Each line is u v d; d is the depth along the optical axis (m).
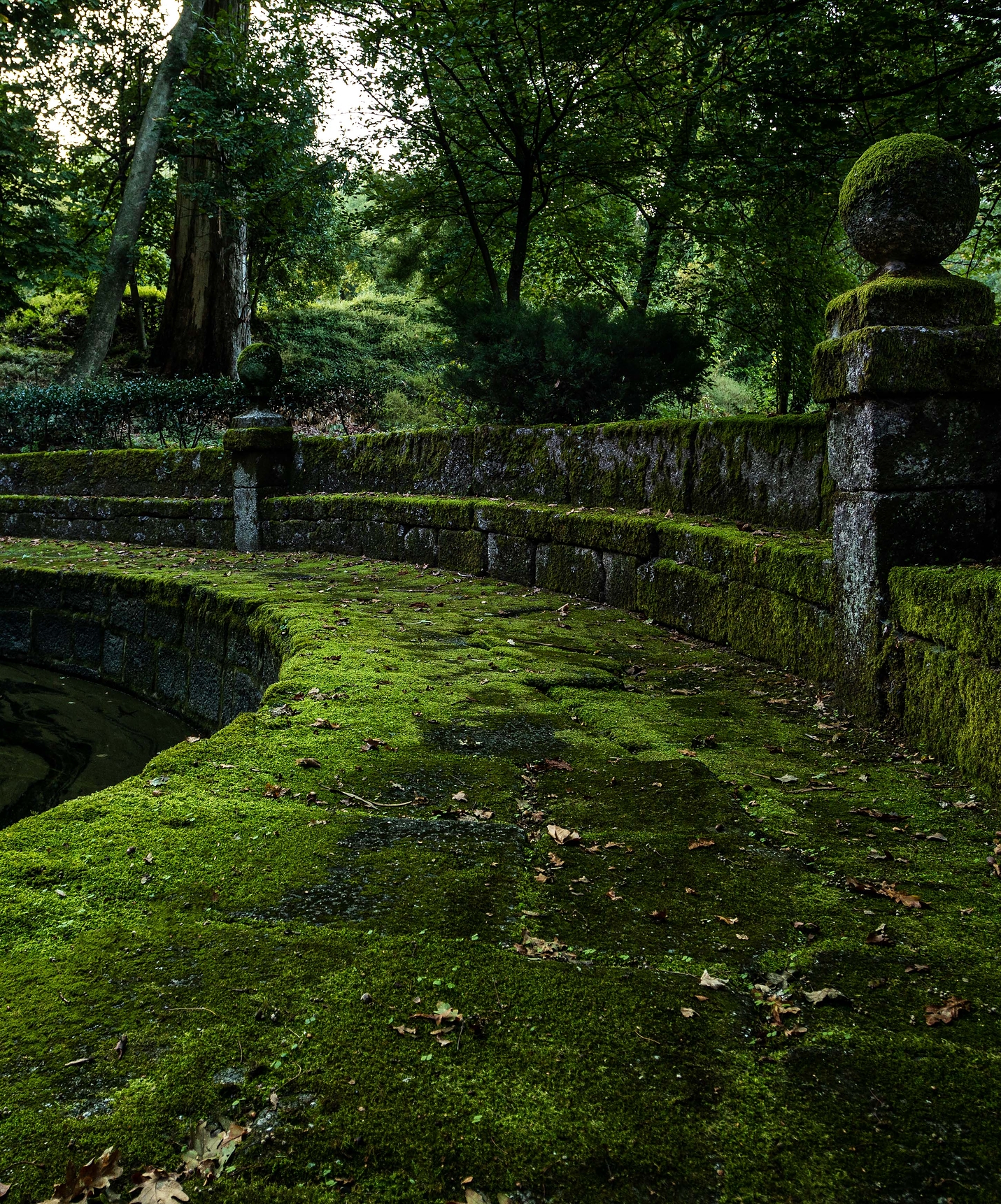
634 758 3.39
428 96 11.63
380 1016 1.69
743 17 7.90
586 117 11.27
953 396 3.77
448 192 12.97
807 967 1.96
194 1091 1.47
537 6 9.52
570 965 1.92
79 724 7.60
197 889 2.19
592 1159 1.37
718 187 10.66
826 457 5.21
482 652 5.07
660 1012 1.75
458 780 3.11
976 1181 1.35
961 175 3.88
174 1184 1.28
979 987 1.88
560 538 7.24
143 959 1.86
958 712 3.19
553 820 2.80
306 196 14.33
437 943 1.98
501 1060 1.58
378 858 2.42
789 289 11.80
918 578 3.47
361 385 16.11
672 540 5.93
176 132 16.11
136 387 14.79
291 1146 1.37
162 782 2.89
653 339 9.16
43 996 1.71
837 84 8.23
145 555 10.17
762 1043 1.68
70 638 8.80
